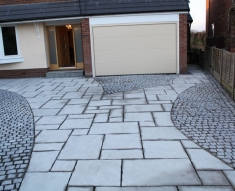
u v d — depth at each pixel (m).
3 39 12.05
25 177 3.61
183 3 11.15
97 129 5.31
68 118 6.09
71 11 11.40
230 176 3.46
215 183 3.31
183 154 4.09
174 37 11.43
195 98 7.38
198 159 3.92
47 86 10.03
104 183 3.40
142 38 11.50
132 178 3.49
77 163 3.93
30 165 3.93
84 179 3.51
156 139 4.69
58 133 5.17
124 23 11.37
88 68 11.77
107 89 9.08
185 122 5.51
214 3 16.34
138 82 10.02
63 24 12.28
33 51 12.20
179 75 11.31
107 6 11.35
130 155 4.11
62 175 3.62
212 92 8.01
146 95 7.96
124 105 7.00
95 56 11.70
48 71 12.46
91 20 11.39
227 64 8.09
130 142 4.60
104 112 6.45
